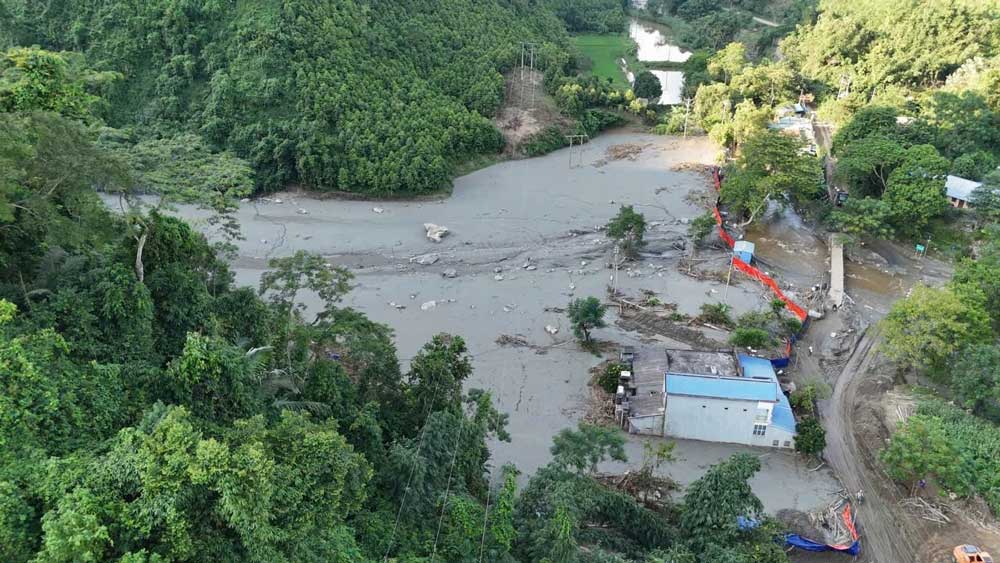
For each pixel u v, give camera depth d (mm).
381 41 117188
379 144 103688
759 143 95875
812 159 97188
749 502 40094
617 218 88125
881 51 135875
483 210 102375
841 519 49156
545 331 72188
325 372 42000
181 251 44406
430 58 123750
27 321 32125
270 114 104125
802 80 141125
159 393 32125
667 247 91188
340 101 104812
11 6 112812
